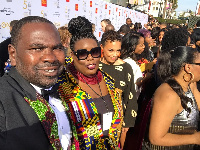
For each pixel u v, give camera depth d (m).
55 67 0.69
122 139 1.92
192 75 1.28
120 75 1.86
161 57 1.41
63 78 1.26
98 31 5.58
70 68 1.35
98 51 1.27
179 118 1.32
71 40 1.31
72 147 0.99
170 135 1.30
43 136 0.73
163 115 1.24
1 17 2.61
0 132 0.60
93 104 1.27
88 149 1.25
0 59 1.88
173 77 1.34
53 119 0.80
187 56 1.27
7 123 0.62
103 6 5.82
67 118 0.96
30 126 0.69
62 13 3.77
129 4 12.81
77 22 1.68
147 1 15.02
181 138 1.30
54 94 0.93
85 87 1.31
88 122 1.24
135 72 2.24
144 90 2.08
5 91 0.67
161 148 1.42
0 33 2.64
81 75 1.31
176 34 2.03
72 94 1.22
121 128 1.81
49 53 0.67
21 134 0.65
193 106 1.37
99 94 1.35
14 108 0.66
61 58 0.72
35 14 3.14
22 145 0.64
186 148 1.41
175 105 1.24
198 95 1.61
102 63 1.91
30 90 0.74
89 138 1.25
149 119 1.44
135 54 2.46
